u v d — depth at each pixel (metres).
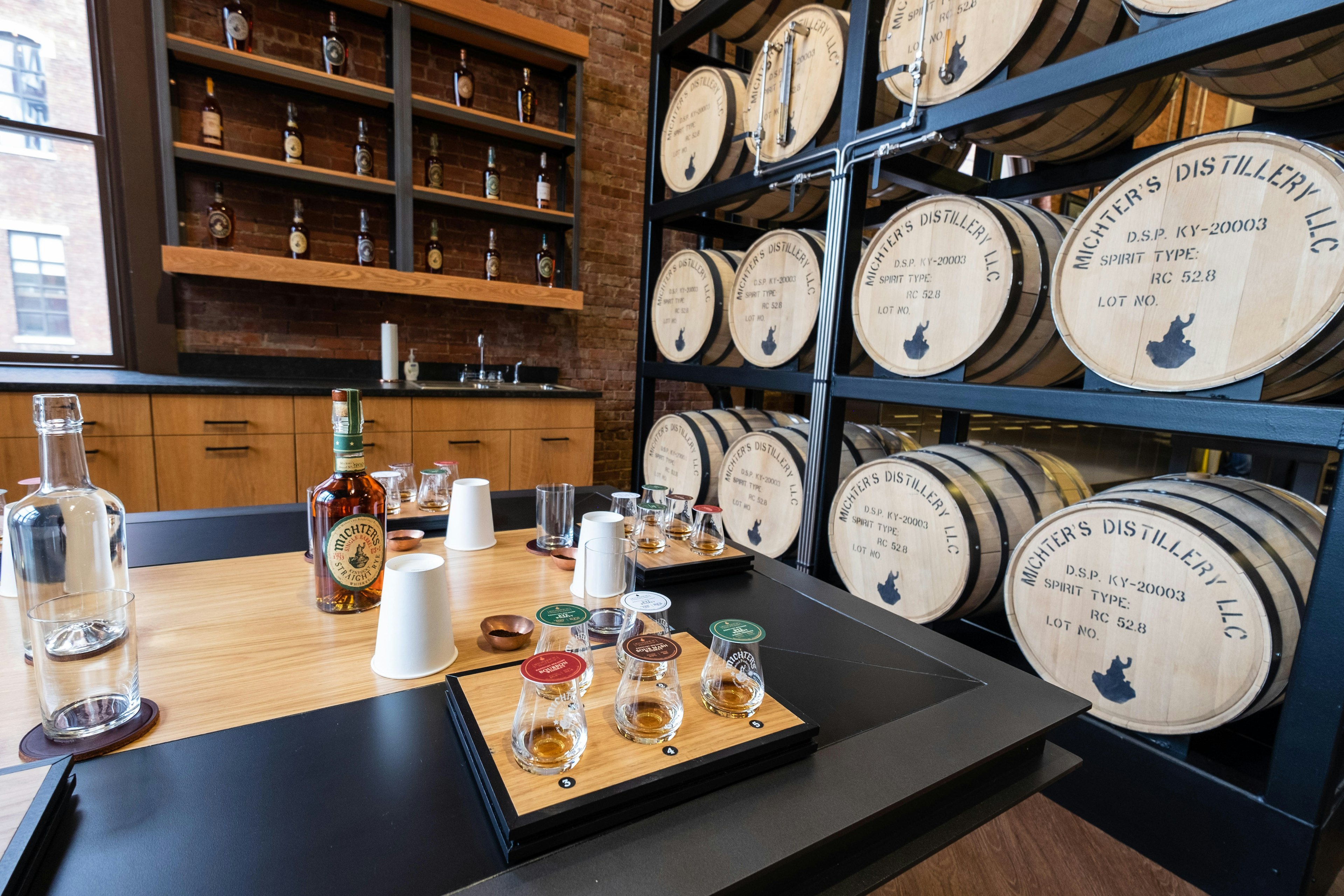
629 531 1.07
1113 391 1.34
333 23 2.82
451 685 0.58
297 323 3.04
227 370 2.91
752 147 2.38
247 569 0.90
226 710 0.56
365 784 0.47
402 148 2.88
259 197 2.89
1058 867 1.27
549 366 3.79
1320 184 1.03
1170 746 1.29
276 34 2.85
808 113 2.14
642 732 0.51
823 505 2.04
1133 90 1.70
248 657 0.65
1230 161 1.13
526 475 3.12
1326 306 1.03
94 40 2.59
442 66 3.22
